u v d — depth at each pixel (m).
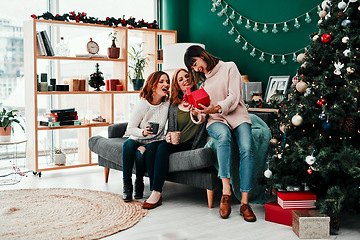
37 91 4.15
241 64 4.75
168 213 2.86
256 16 4.55
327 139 2.51
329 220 2.36
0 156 4.83
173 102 3.27
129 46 5.38
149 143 3.20
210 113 2.82
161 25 5.77
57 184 3.78
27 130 4.31
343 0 2.49
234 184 2.97
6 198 3.24
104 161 3.79
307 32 4.08
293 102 2.61
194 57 3.02
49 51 4.23
